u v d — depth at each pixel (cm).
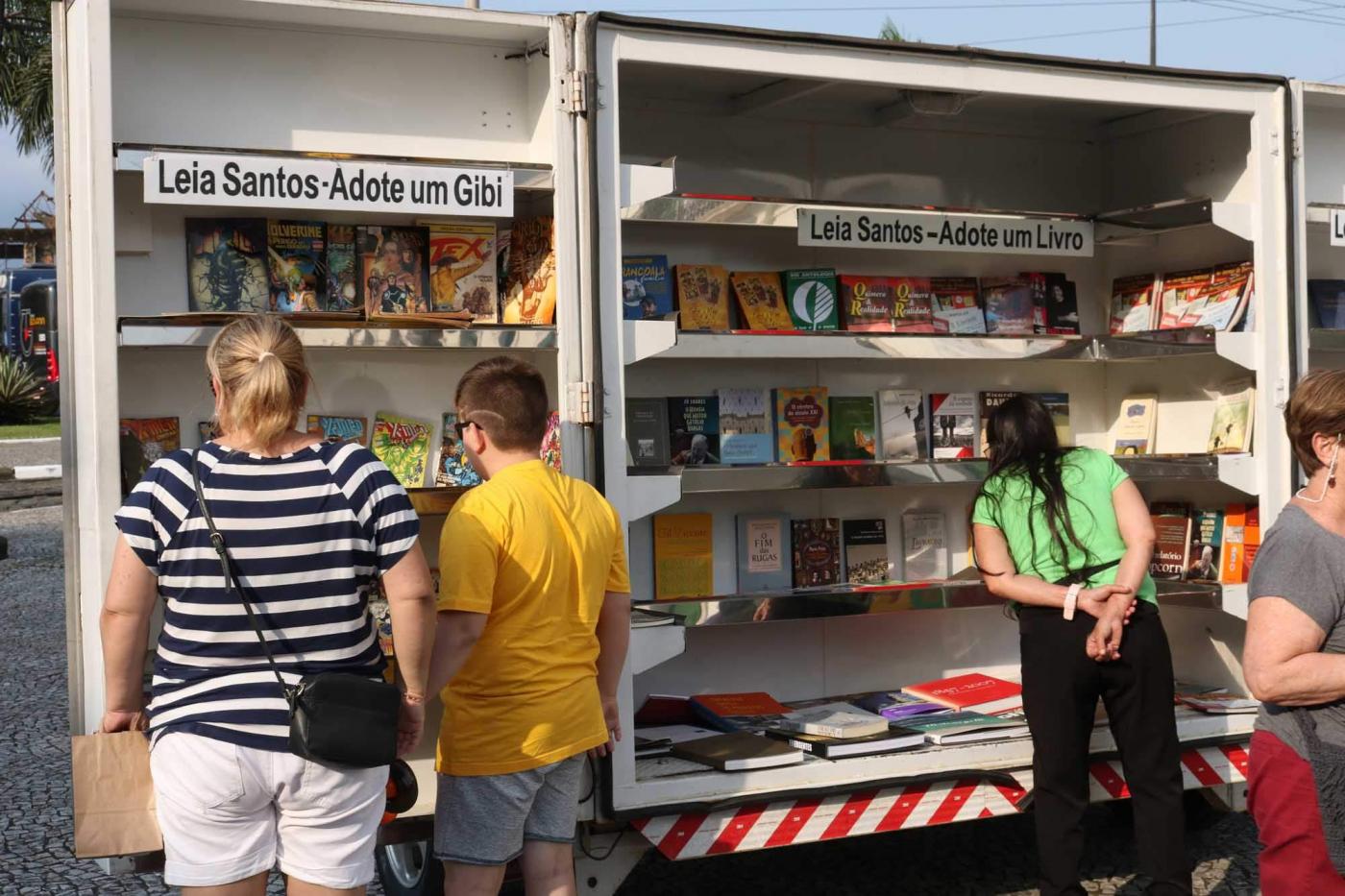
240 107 359
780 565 459
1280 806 253
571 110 349
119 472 308
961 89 394
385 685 251
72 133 321
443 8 351
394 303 374
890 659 482
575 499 304
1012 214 440
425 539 382
